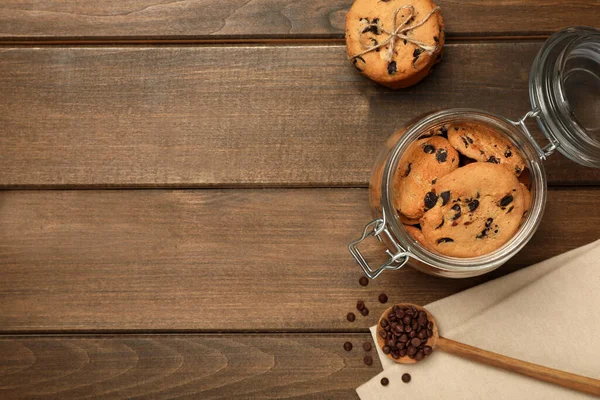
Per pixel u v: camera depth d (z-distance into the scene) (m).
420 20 0.56
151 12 0.60
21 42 0.61
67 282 0.60
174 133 0.60
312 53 0.60
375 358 0.59
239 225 0.60
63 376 0.60
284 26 0.60
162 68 0.60
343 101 0.60
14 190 0.60
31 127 0.60
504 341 0.58
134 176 0.60
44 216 0.60
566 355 0.58
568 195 0.59
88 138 0.60
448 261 0.52
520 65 0.60
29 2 0.61
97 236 0.60
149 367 0.60
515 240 0.53
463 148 0.53
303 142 0.60
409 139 0.52
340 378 0.59
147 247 0.60
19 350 0.60
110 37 0.60
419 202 0.53
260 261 0.60
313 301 0.59
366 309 0.59
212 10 0.60
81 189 0.60
